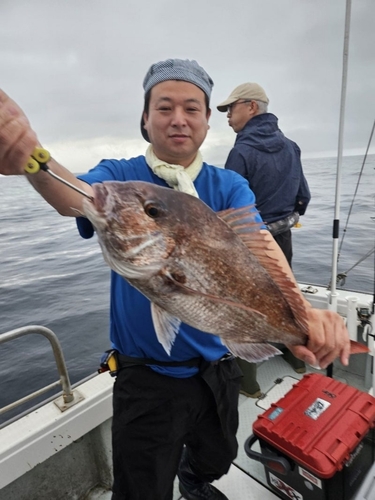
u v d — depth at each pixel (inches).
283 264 49.6
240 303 44.3
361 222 427.8
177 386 63.4
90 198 39.2
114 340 66.4
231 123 132.6
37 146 34.1
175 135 55.8
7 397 188.2
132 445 63.5
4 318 273.3
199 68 56.9
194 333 61.6
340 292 133.0
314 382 94.0
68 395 81.4
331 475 71.0
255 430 83.0
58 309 285.7
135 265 41.0
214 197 61.5
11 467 71.1
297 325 46.3
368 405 85.0
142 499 63.2
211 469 76.1
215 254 42.9
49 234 593.0
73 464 85.7
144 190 41.6
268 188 119.6
